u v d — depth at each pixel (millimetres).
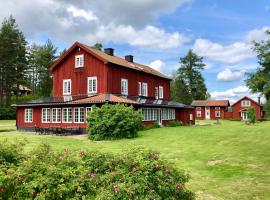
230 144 18516
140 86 40312
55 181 5188
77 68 36344
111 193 5207
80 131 30625
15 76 63156
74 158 5992
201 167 12547
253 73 12844
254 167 12305
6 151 6387
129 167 5898
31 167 5461
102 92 34219
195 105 82562
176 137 22859
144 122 34438
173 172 6348
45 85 76562
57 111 32781
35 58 78375
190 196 6633
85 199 5117
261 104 77125
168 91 48438
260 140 19609
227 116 80250
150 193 5477
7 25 62844
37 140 23094
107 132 23578
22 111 36156
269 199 8531
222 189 9422
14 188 5160
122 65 35844
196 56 83375
